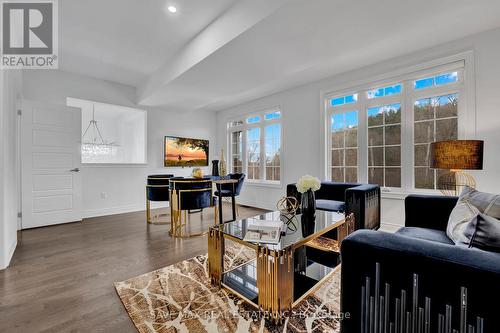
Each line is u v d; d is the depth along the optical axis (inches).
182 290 72.3
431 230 78.3
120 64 154.0
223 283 74.1
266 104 205.5
